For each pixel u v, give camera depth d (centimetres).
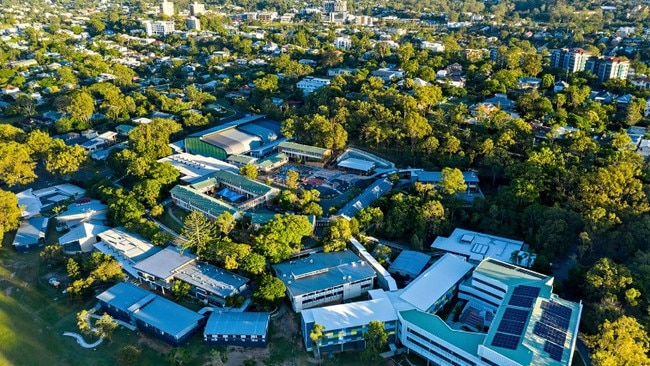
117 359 14175
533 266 16625
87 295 16638
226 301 15775
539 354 12212
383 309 14800
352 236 18775
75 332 15238
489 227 19250
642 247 16375
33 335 15125
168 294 16762
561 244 17338
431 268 16700
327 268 16862
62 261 18300
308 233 18575
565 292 16125
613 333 12650
